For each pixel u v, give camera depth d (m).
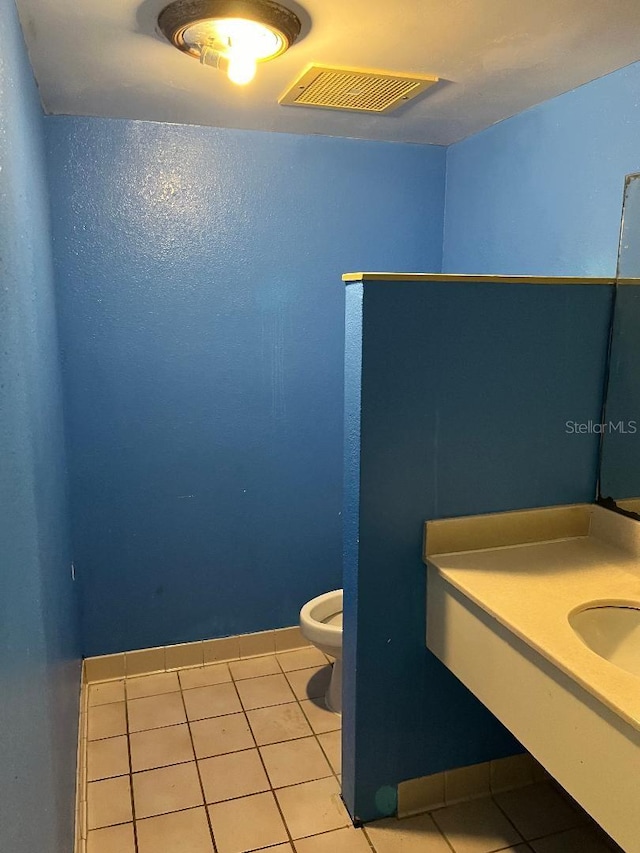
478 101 2.01
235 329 2.45
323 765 2.06
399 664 1.77
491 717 1.90
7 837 0.87
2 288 1.00
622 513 1.71
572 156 1.93
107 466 2.39
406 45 1.58
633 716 1.03
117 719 2.28
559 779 1.25
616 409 1.72
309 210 2.46
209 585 2.59
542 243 2.08
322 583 2.74
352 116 2.16
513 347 1.67
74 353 2.29
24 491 1.12
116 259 2.28
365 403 1.59
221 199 2.36
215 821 1.84
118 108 2.09
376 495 1.65
